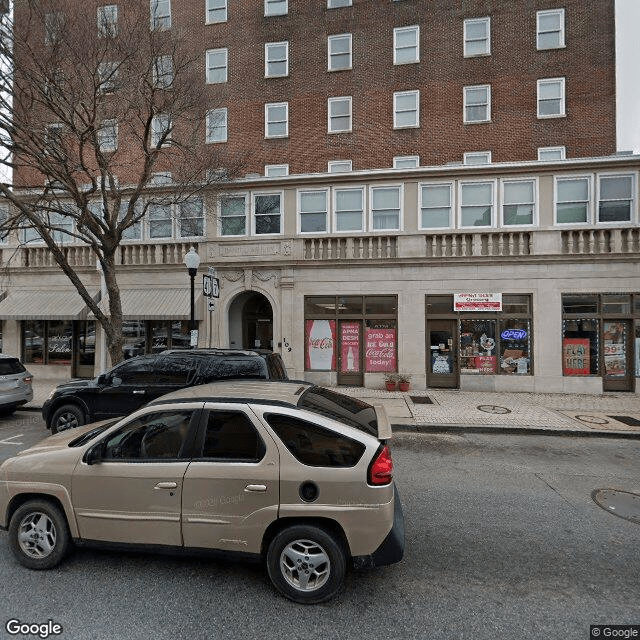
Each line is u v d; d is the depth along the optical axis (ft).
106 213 29.50
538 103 49.06
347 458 9.43
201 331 41.75
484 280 38.11
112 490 9.92
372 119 51.98
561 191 37.86
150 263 43.14
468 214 39.32
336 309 40.55
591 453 20.85
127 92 31.45
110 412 21.44
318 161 52.75
